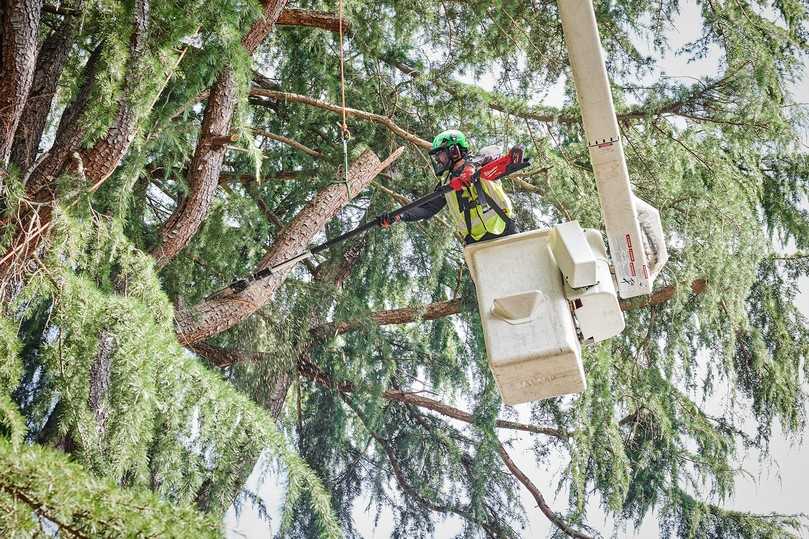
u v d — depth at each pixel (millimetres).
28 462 7223
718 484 21656
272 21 14664
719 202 18453
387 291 21547
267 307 18047
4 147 11148
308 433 22578
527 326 8625
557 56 18312
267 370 17734
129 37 11344
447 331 22594
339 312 19766
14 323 10688
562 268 8766
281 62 19078
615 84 19094
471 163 10070
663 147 18734
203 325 15344
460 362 22469
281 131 19297
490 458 21344
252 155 13367
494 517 22516
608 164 8773
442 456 23094
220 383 10758
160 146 14516
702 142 18938
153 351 10367
